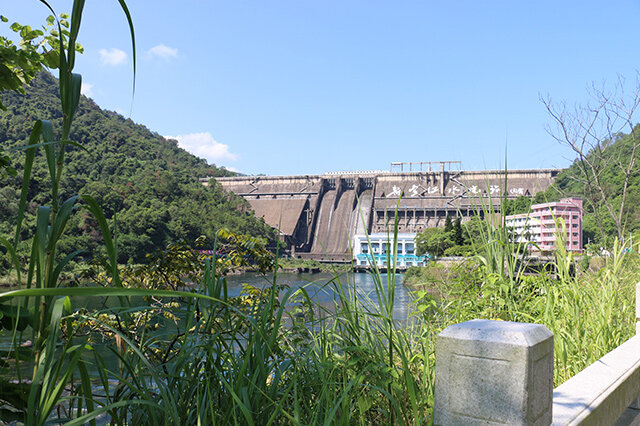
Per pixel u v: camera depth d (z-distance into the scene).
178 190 165.00
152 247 104.50
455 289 3.79
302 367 2.21
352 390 2.05
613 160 10.86
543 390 1.17
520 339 1.09
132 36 1.77
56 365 1.56
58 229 1.62
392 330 2.27
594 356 3.35
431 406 2.38
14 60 3.07
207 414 1.90
